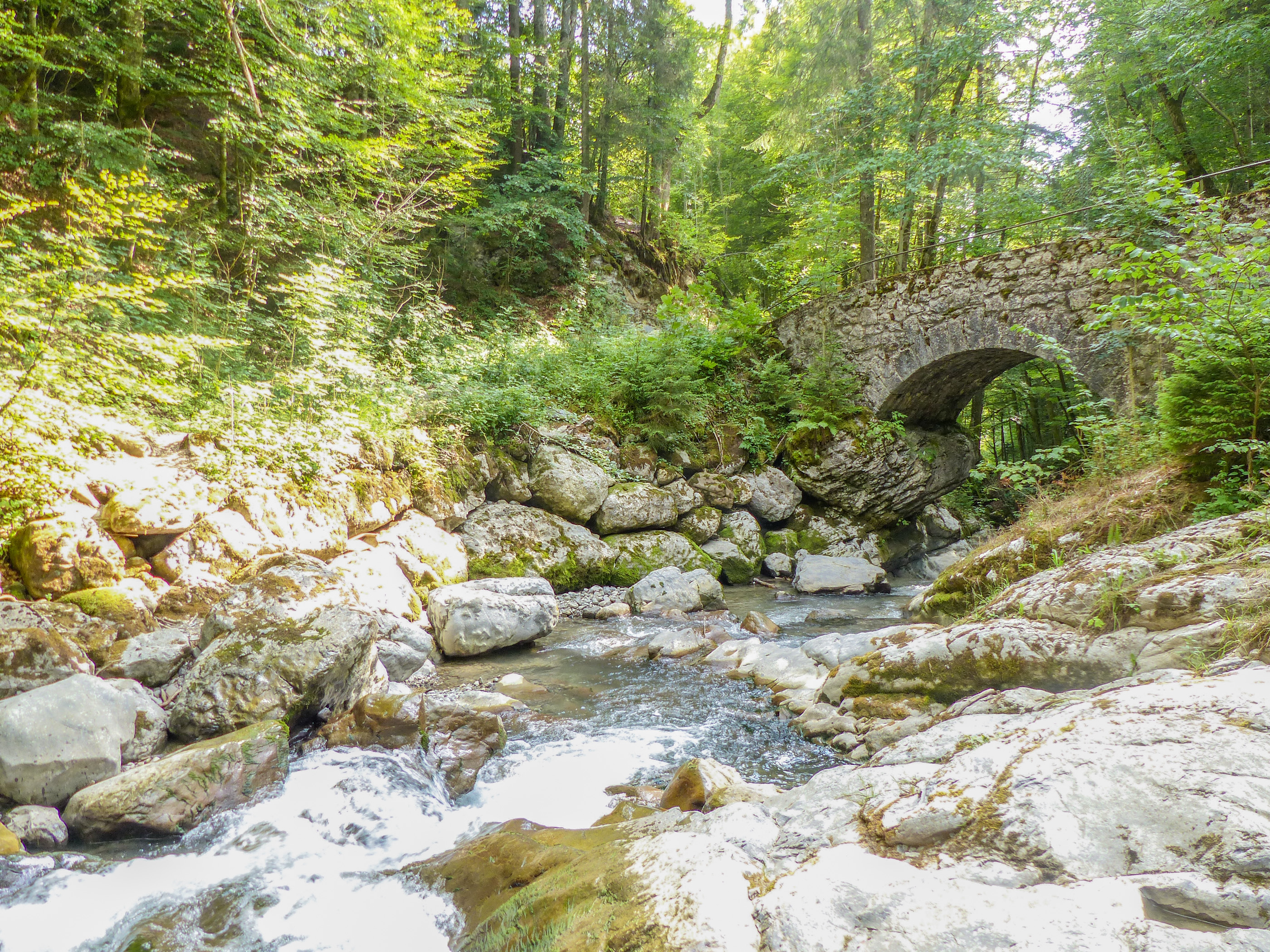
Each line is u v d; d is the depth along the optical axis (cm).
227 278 933
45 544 482
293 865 295
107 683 391
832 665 545
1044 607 419
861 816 224
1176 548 406
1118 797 189
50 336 534
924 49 1547
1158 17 1134
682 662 633
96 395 594
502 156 1775
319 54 1038
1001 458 2347
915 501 1362
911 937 157
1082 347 965
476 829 329
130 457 590
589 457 1045
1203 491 522
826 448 1270
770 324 1438
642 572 989
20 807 317
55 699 354
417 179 1339
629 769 400
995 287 1082
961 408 1426
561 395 1109
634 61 1867
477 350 1060
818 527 1280
